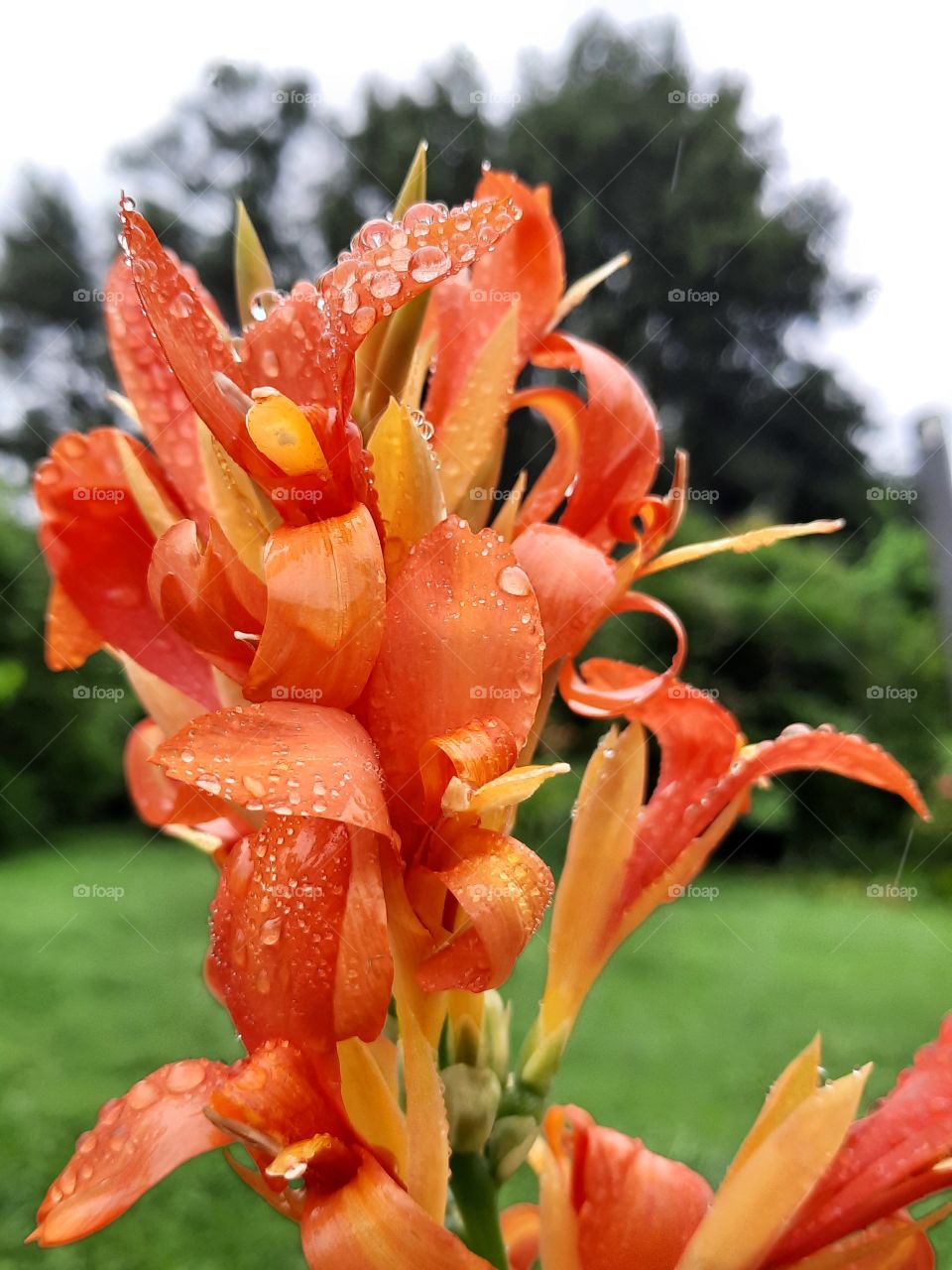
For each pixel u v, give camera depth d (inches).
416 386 8.4
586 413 8.7
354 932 5.9
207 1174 33.2
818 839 72.0
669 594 72.3
